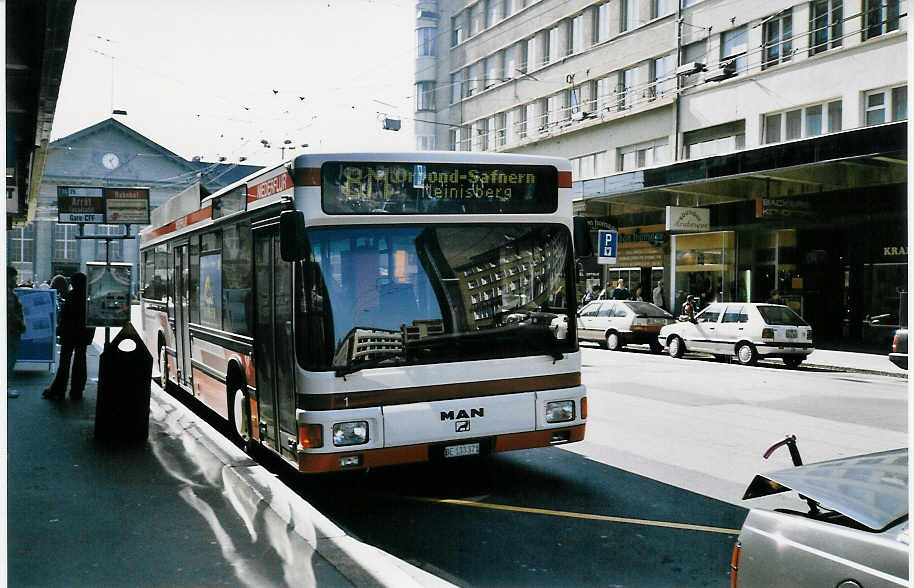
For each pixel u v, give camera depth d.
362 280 6.08
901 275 21.41
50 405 9.93
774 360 20.19
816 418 10.27
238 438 8.06
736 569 3.04
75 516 5.46
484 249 6.42
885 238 21.83
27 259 60.62
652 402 11.68
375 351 6.02
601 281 31.84
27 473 6.57
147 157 61.94
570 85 34.31
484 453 6.29
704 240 27.28
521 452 8.15
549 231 6.67
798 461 3.71
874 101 22.20
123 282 11.09
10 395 10.62
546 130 36.09
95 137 60.97
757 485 3.16
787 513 2.99
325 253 6.03
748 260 25.89
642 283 29.97
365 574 4.46
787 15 24.62
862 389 13.34
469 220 6.40
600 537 5.46
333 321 5.97
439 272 6.27
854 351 20.92
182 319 10.80
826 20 23.50
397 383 6.02
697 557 5.05
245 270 7.52
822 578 2.70
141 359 7.91
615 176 25.73
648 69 30.31
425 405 6.06
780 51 24.88
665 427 9.57
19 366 13.98
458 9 42.56
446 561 5.02
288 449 6.29
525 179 6.59
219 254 8.61
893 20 21.69
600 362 18.70
